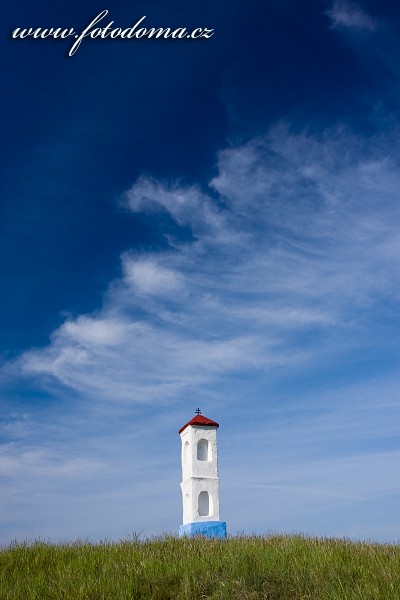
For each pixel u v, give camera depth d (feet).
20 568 41.60
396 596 31.37
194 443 65.41
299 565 38.17
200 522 61.67
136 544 48.52
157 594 35.22
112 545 48.91
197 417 67.31
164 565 39.45
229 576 36.91
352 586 34.47
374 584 33.71
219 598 34.01
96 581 35.91
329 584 34.55
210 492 63.98
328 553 41.42
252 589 35.01
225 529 61.82
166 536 51.39
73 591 34.42
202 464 64.85
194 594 34.94
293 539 49.39
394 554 41.88
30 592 34.73
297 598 34.09
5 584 36.60
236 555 40.78
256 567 38.32
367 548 44.24
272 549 42.80
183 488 66.33
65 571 39.29
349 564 38.34
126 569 38.68
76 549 47.62
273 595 34.60
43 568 41.88
